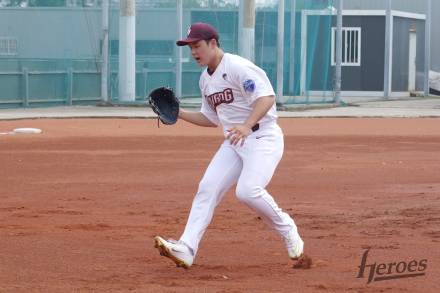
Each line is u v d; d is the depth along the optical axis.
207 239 28.88
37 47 126.56
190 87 121.00
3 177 45.25
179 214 34.28
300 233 30.28
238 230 30.67
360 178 45.28
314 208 35.84
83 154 56.09
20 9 126.88
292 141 65.75
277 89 101.06
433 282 22.41
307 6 112.12
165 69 118.06
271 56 114.12
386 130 76.62
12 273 23.45
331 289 21.55
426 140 67.44
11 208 35.53
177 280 22.56
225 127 23.45
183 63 122.81
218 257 25.77
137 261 25.12
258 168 23.09
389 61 126.94
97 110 96.31
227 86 22.95
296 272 23.61
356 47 131.75
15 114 88.56
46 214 34.12
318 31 122.12
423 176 46.06
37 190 40.78
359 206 36.28
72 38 125.62
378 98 127.56
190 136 69.25
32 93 100.75
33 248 27.12
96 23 124.44
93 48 123.56
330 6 111.81
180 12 112.38
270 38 114.06
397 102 119.50
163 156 55.22
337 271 23.78
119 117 87.50
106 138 67.12
